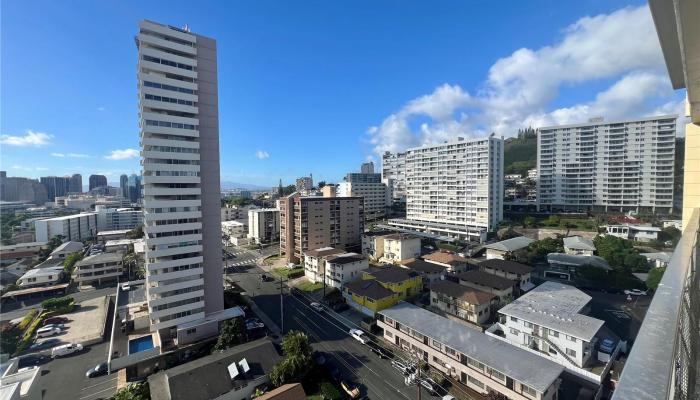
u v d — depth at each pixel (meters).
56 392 24.67
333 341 30.56
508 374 21.09
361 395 22.98
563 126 85.69
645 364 2.28
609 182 80.19
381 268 43.25
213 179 32.72
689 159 9.73
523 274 39.28
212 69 31.94
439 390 23.25
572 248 51.41
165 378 23.25
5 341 31.81
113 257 53.03
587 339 23.27
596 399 21.20
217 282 33.28
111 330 34.75
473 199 71.50
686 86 6.30
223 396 22.00
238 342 28.97
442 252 52.28
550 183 87.50
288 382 23.44
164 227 29.62
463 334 26.64
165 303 29.77
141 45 27.86
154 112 29.08
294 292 43.69
